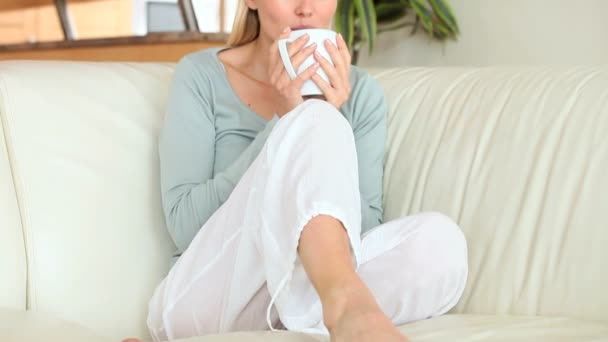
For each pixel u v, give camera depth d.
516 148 1.47
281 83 1.50
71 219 1.48
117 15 4.33
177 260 1.42
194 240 1.37
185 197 1.49
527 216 1.38
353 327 0.95
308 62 1.49
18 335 1.07
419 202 1.61
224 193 1.43
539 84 1.53
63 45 3.56
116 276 1.50
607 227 1.27
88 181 1.53
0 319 1.17
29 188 1.45
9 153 1.48
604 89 1.42
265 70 1.69
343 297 0.99
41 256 1.43
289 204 1.11
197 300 1.34
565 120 1.43
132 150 1.62
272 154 1.17
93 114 1.60
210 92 1.67
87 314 1.45
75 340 1.08
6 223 1.41
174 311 1.37
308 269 1.05
